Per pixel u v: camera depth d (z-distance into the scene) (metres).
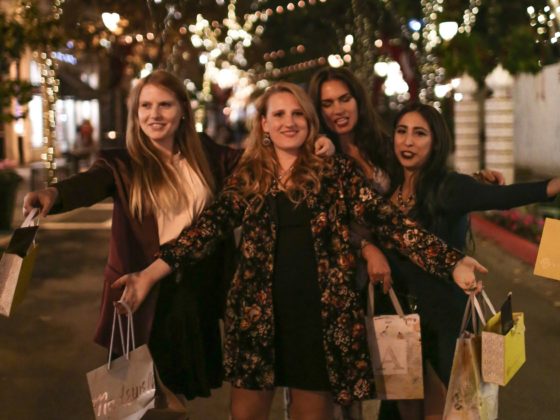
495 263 11.54
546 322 8.19
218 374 4.28
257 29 32.31
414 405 4.28
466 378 3.62
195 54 24.59
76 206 3.96
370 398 3.82
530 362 6.83
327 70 4.69
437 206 4.09
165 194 4.07
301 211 3.87
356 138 4.67
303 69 38.69
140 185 4.06
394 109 28.00
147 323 4.06
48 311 8.90
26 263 3.63
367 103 4.66
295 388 3.89
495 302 9.16
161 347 4.12
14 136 33.44
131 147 4.16
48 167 9.38
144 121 4.12
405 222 3.84
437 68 17.20
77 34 14.77
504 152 17.27
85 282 10.49
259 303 3.85
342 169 3.96
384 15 23.59
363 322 3.83
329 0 29.81
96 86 28.55
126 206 4.11
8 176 14.94
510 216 14.03
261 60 38.41
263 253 3.87
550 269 3.72
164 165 4.14
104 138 29.88
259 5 28.27
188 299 4.13
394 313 4.11
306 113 3.96
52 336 7.89
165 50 18.41
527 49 15.47
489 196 3.95
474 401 3.62
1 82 12.97
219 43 27.66
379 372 3.96
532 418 5.61
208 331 4.21
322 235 3.84
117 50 17.80
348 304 3.80
